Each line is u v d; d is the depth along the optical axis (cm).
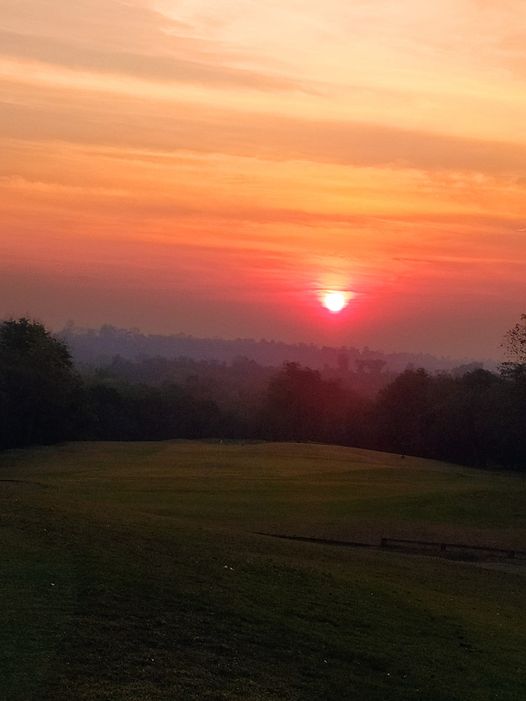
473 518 4119
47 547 1852
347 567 2436
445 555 3259
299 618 1650
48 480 4691
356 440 11525
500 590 2542
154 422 10781
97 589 1576
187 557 2014
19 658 1199
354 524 3791
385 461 7438
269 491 4597
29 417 8150
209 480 4975
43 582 1577
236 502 4166
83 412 9019
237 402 13825
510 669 1589
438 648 1642
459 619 1939
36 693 1092
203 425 11538
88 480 4778
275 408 12350
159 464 6028
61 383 8538
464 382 10544
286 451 7494
